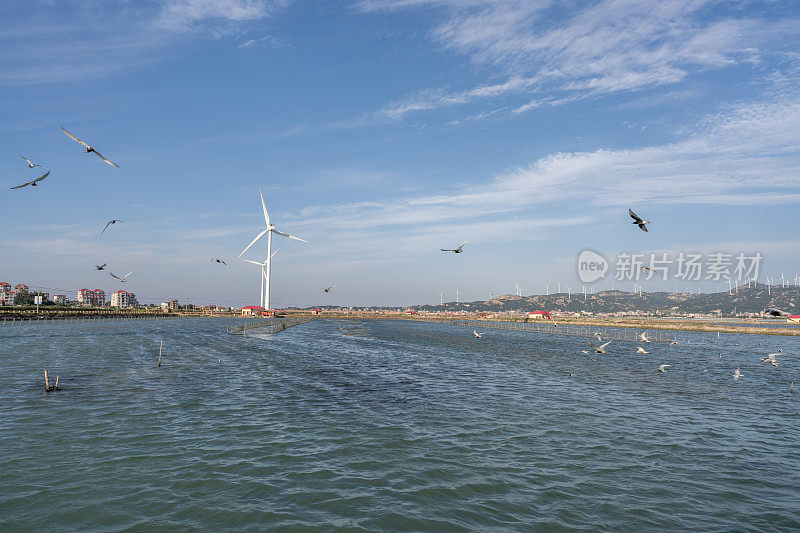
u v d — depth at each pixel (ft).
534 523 59.82
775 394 147.43
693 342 382.83
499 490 69.56
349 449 86.79
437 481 72.49
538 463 80.84
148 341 304.30
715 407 126.41
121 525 57.57
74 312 630.74
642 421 109.91
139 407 115.75
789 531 59.00
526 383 162.09
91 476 72.23
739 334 513.04
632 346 335.26
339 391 142.92
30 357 207.92
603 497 67.87
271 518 59.67
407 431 99.04
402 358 240.94
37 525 57.26
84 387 140.77
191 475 73.15
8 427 96.94
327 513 61.36
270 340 342.64
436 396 137.08
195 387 143.95
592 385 159.22
